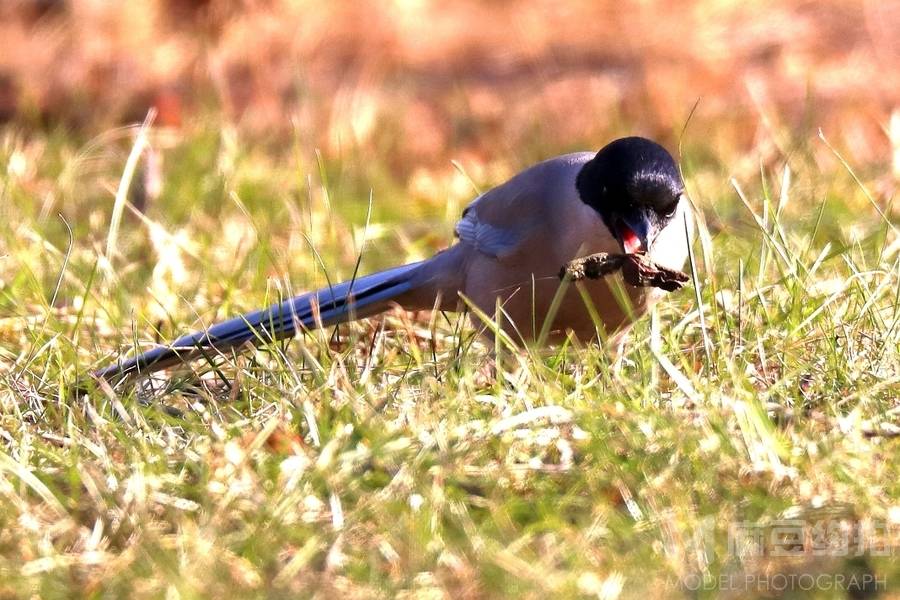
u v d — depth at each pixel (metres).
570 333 10.39
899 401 9.35
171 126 20.56
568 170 10.73
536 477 8.24
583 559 7.36
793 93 21.41
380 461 8.33
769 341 10.30
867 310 10.38
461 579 7.27
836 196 14.77
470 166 19.95
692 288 11.52
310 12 25.41
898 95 21.09
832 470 8.04
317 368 9.77
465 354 10.08
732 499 7.88
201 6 25.44
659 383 9.77
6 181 15.45
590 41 24.58
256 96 22.56
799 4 25.20
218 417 9.41
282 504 7.87
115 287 12.34
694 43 23.64
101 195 16.84
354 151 19.38
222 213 16.14
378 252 15.26
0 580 7.33
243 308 12.49
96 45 24.41
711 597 7.07
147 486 8.14
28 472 8.16
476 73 24.06
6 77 23.47
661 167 10.26
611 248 10.45
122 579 7.30
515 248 10.77
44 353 10.84
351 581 7.31
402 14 26.17
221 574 7.31
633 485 8.04
